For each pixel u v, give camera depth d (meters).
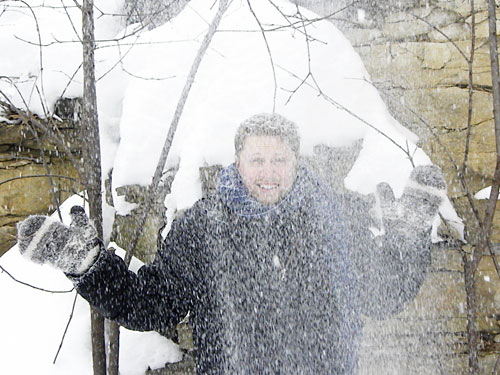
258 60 3.01
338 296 2.23
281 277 2.21
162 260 2.24
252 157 2.15
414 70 3.30
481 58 3.20
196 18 3.34
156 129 3.03
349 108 2.93
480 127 3.16
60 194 3.38
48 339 2.76
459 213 3.10
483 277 2.95
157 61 3.24
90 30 2.40
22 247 1.85
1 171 3.30
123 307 2.09
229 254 2.21
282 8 3.23
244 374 2.23
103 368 2.42
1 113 3.23
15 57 3.37
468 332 2.62
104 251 2.01
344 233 2.29
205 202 2.25
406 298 2.21
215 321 2.25
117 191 2.98
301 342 2.21
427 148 3.21
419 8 3.35
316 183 2.29
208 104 2.92
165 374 2.80
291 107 2.87
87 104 2.40
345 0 3.46
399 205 2.13
